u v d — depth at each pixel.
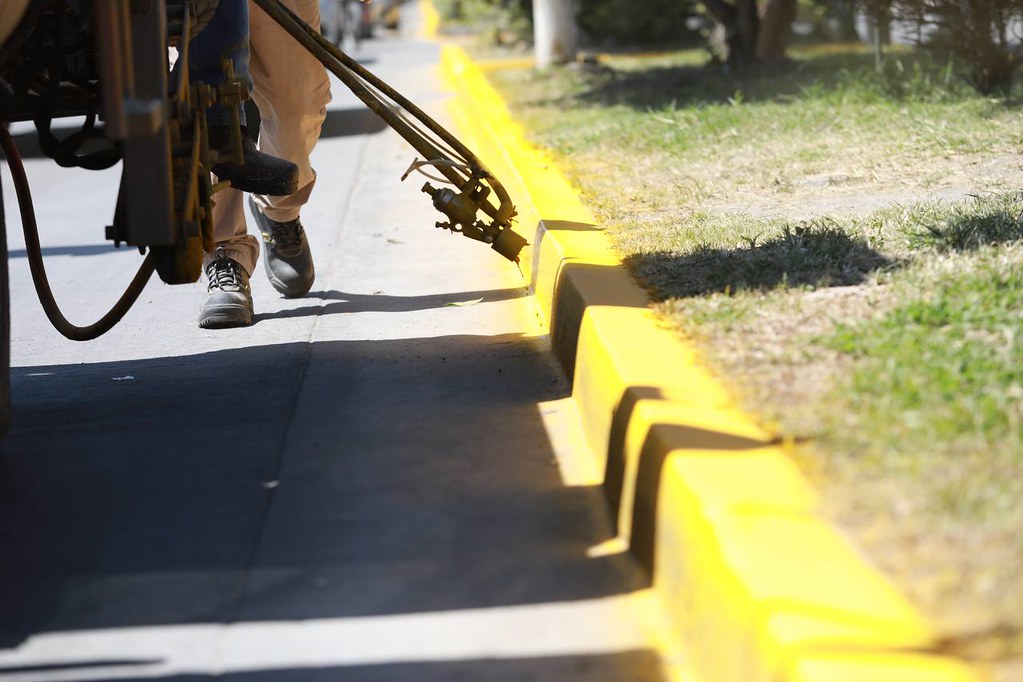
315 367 10.21
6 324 8.37
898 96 18.84
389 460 8.05
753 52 28.77
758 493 5.64
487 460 8.02
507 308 11.95
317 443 8.40
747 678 4.82
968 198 11.53
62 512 7.44
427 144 10.17
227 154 9.38
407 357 10.38
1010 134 14.61
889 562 5.06
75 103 9.29
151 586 6.48
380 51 62.00
